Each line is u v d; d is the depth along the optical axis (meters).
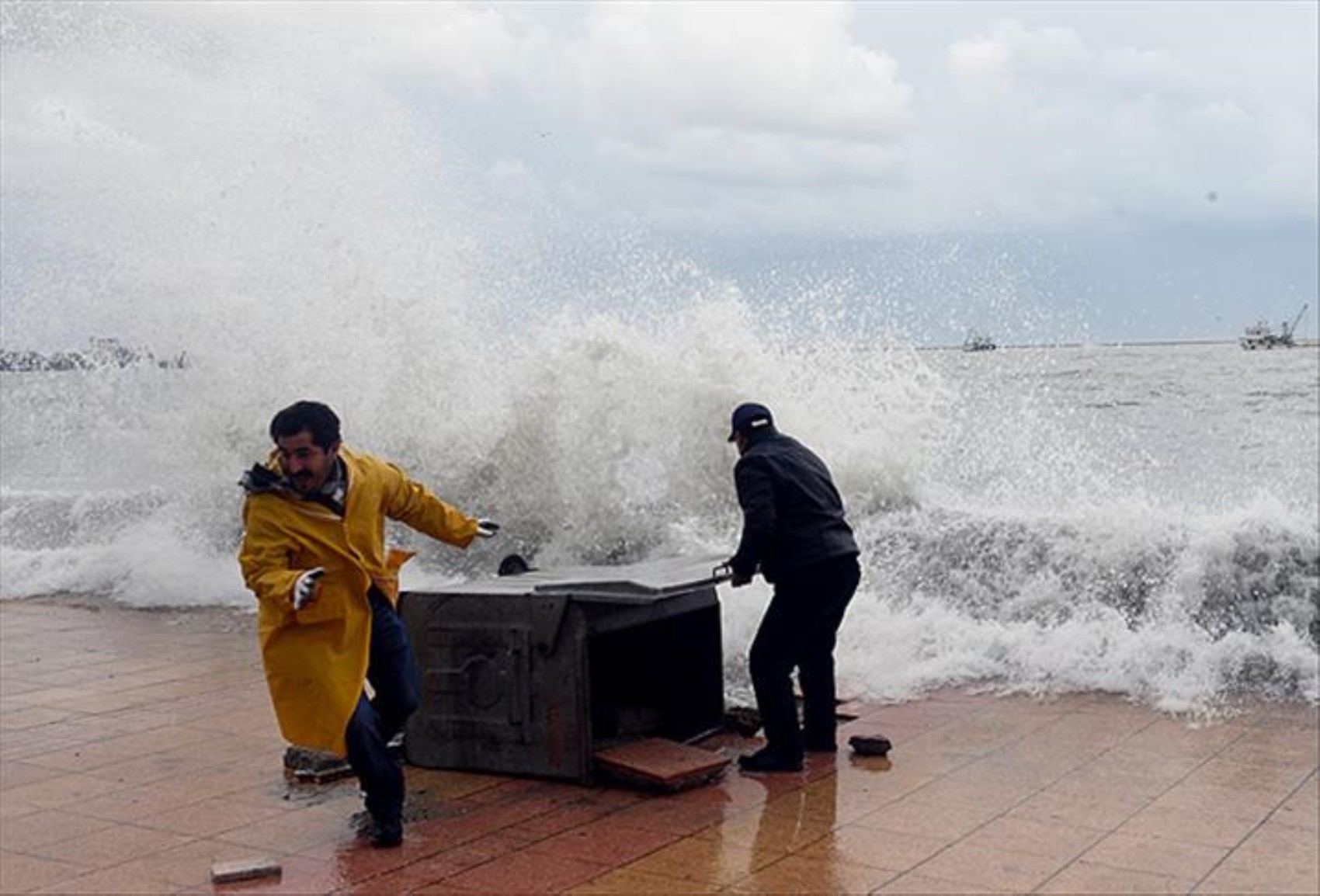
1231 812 5.16
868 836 4.91
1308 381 28.05
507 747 5.71
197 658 8.42
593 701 6.25
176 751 6.26
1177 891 4.34
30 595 11.00
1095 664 7.54
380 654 5.02
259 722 6.78
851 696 7.24
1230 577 7.91
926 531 9.06
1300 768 5.77
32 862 4.75
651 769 5.47
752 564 5.70
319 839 4.95
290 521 4.72
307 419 4.68
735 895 4.31
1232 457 13.74
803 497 5.79
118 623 9.73
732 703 6.83
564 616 5.55
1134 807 5.24
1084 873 4.50
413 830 5.04
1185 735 6.34
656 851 4.75
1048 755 6.00
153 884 4.50
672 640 6.56
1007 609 8.36
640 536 10.56
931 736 6.37
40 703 7.25
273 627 4.73
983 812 5.18
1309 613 7.69
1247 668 7.33
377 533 4.93
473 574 10.91
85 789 5.65
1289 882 4.41
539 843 4.86
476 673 5.75
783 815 5.16
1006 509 9.30
